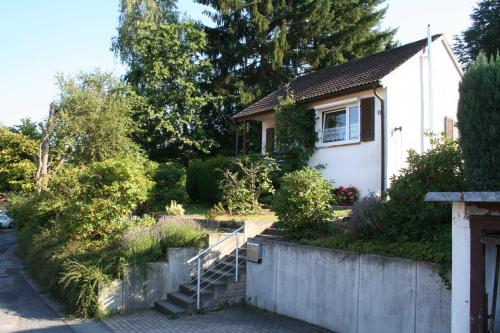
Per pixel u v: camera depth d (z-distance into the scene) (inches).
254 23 1195.3
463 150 230.1
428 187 297.1
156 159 1230.9
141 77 1186.6
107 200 468.4
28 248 625.6
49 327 351.3
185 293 412.5
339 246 325.7
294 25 1222.9
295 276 356.5
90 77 969.5
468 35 1339.8
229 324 349.1
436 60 692.1
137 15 1304.1
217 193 729.0
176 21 1336.1
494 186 214.7
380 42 1280.8
